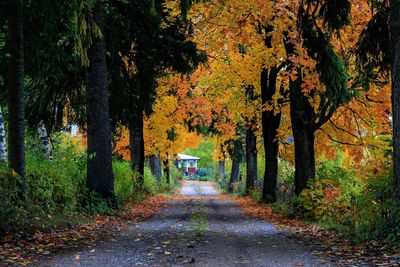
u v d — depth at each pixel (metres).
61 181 14.34
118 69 20.33
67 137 24.38
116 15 19.06
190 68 21.97
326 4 13.41
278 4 14.52
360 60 13.16
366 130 21.56
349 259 8.05
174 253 8.84
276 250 9.38
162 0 20.39
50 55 13.66
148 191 33.09
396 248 8.42
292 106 17.75
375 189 10.53
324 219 14.67
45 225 11.09
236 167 45.38
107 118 17.27
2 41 13.53
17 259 7.95
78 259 8.11
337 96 15.78
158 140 34.19
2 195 10.34
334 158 23.36
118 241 10.41
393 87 9.54
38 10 11.77
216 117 35.72
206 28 18.38
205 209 22.19
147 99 22.30
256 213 19.92
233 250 9.33
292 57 15.05
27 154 15.51
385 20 12.14
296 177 17.73
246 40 16.91
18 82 11.40
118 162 25.22
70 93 20.08
